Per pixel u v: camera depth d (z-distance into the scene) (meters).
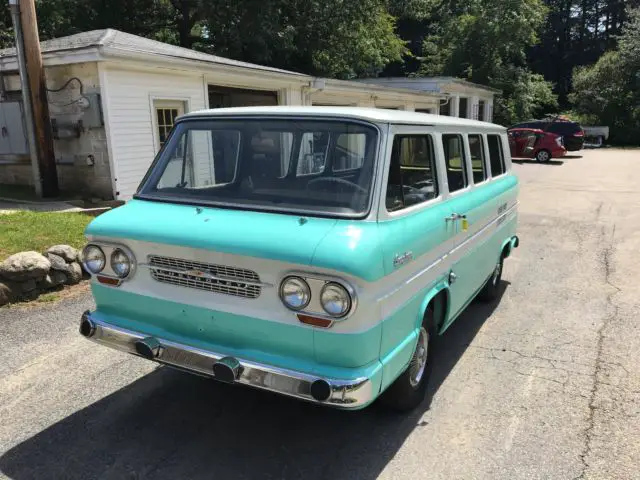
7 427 3.37
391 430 3.41
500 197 5.31
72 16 21.44
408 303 3.13
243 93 15.10
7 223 7.02
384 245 2.81
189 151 3.63
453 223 3.82
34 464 3.02
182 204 3.39
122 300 3.32
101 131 9.70
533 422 3.50
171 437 3.30
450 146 4.04
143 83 10.16
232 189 3.37
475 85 29.58
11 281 5.39
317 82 14.67
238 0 21.19
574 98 42.47
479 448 3.22
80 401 3.70
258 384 2.78
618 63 40.19
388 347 2.94
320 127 3.22
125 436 3.30
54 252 5.93
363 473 2.98
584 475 2.97
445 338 4.89
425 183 3.58
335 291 2.58
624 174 19.00
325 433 3.37
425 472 3.00
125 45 9.77
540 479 2.94
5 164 11.09
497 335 4.96
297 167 3.23
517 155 25.00
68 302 5.47
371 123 3.13
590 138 37.31
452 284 3.94
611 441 3.29
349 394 2.62
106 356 4.37
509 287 6.43
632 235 9.20
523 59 39.03
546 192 14.59
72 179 10.36
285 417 3.55
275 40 21.62
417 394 3.60
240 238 2.84
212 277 2.94
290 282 2.68
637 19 41.59
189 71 10.91
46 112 9.41
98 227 3.32
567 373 4.18
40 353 4.38
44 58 9.51
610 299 5.95
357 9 23.58
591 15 61.44
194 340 3.08
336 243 2.66
